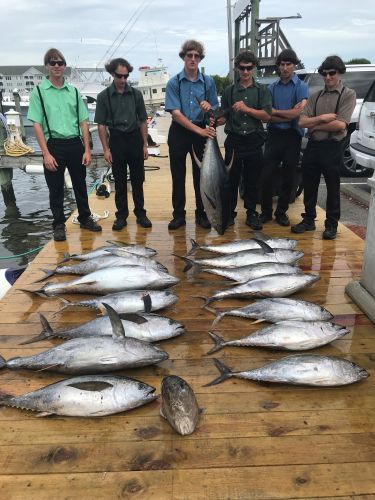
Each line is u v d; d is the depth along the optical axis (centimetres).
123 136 488
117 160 501
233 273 379
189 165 1041
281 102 486
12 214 1055
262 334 285
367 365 269
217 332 310
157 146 1278
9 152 1102
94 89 3747
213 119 437
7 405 234
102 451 204
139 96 488
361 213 673
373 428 217
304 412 229
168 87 468
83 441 211
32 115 458
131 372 265
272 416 226
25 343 294
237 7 1129
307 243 482
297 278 353
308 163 479
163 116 3164
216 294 345
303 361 251
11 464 198
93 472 193
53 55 443
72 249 478
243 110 456
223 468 194
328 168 463
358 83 884
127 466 196
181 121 462
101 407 225
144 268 367
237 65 457
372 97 696
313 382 245
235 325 320
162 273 367
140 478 189
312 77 891
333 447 205
